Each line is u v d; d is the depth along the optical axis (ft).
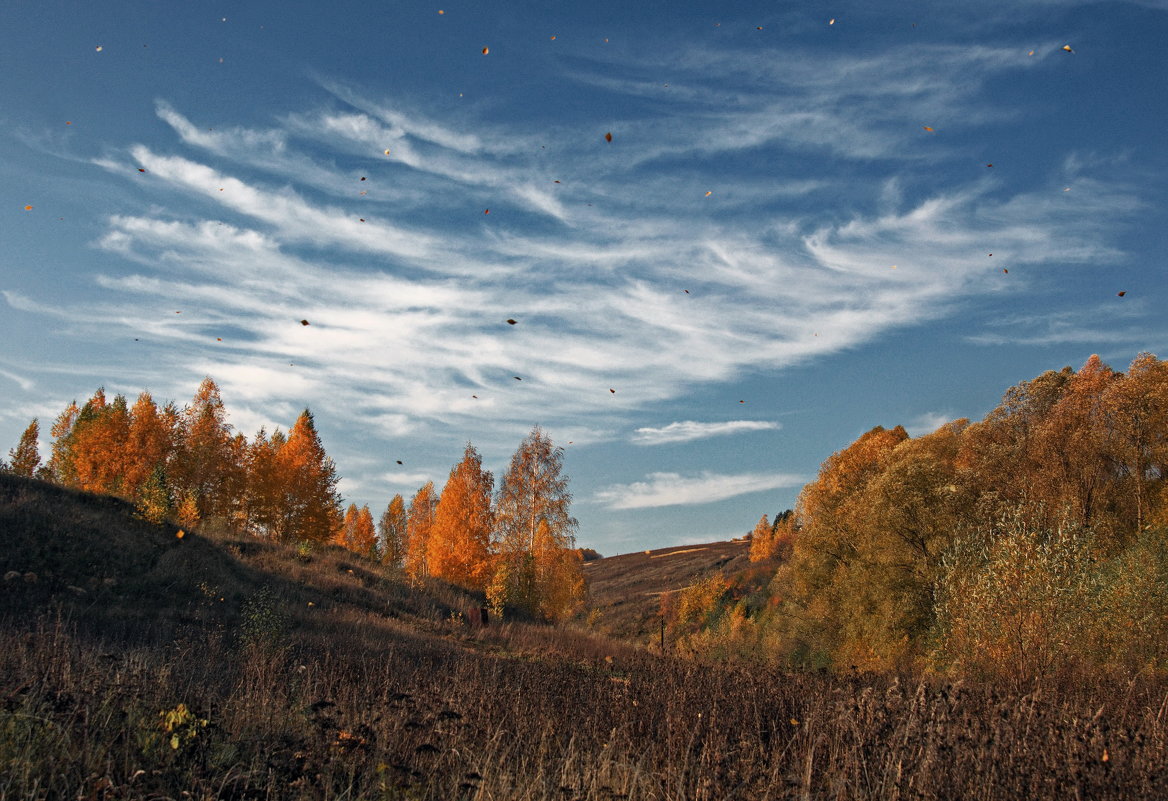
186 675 25.88
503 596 110.22
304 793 13.71
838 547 112.06
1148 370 100.37
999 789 14.64
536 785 15.60
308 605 75.66
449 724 18.24
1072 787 14.52
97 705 16.60
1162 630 46.55
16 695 15.49
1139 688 30.42
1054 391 119.14
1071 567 49.21
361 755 15.80
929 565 86.58
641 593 297.74
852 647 92.27
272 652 39.63
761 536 298.76
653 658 39.63
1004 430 122.11
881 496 94.99
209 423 139.54
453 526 133.59
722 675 28.43
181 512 100.27
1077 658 41.42
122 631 49.80
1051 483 100.68
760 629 137.08
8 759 13.33
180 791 12.75
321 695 22.72
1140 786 14.89
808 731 18.65
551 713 21.58
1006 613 46.03
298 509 142.72
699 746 19.06
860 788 15.53
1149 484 95.91
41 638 24.64
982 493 93.20
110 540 72.69
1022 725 18.08
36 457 171.53
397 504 234.79
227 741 16.43
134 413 132.98
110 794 11.87
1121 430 98.27
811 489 155.53
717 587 215.51
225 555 83.97
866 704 19.63
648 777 15.87
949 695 20.67
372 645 54.08
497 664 31.91
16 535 65.98
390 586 102.42
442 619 94.22
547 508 131.75
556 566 131.75
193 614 61.62
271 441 184.24
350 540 223.71
